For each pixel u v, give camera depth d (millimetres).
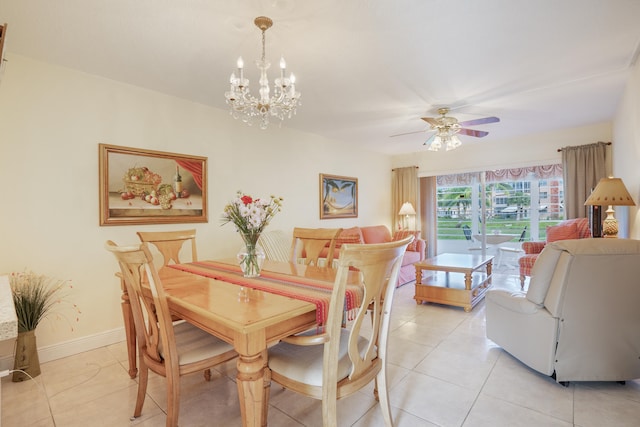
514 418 1722
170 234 2629
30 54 2379
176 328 1899
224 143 3654
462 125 3584
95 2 1788
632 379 1991
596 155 4410
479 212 6207
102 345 2750
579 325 1954
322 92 3129
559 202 5625
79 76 2652
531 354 2145
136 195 2945
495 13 1935
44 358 2471
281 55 2404
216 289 1717
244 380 1220
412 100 3371
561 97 3352
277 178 4262
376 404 1878
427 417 1740
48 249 2502
